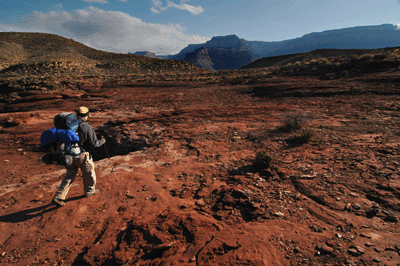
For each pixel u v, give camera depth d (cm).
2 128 1163
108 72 5534
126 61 7131
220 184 408
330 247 226
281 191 352
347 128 678
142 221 312
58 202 370
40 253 275
